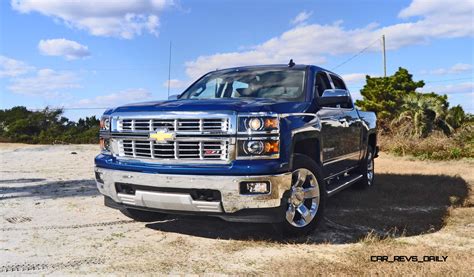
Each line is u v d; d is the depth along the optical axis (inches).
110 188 181.2
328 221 203.5
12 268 140.6
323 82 230.5
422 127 702.5
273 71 223.8
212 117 158.1
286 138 161.6
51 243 169.8
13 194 279.3
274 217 158.9
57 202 251.8
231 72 236.8
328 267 135.3
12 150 759.7
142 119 170.7
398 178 340.5
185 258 151.1
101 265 143.9
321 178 183.8
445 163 466.6
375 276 125.4
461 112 779.4
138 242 171.5
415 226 194.4
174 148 162.2
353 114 258.7
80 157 593.3
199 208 159.9
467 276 124.4
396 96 845.8
